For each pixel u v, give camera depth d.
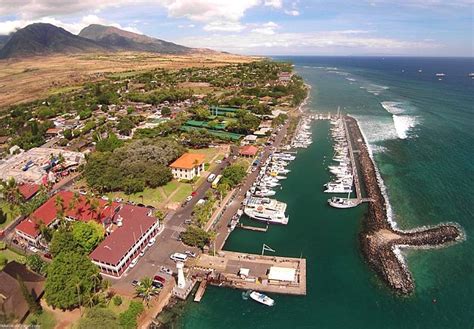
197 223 125.69
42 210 123.31
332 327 84.94
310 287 97.44
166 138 198.38
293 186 160.75
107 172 149.75
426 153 195.88
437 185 156.50
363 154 197.62
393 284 97.88
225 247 115.06
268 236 121.69
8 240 119.00
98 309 80.25
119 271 99.25
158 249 111.88
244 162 185.88
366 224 128.50
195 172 165.25
